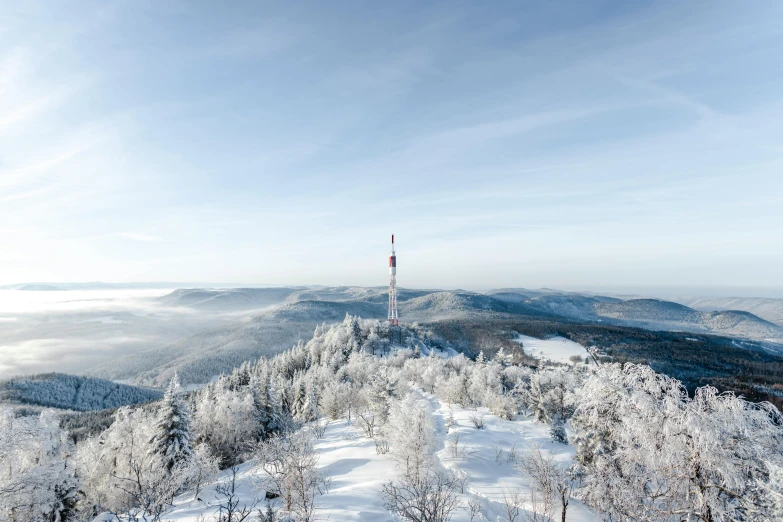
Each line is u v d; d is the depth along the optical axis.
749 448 15.38
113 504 34.91
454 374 83.25
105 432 47.66
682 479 16.47
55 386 190.00
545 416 60.28
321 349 141.62
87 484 38.31
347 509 22.06
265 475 29.14
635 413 17.94
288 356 136.62
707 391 16.91
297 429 59.84
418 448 31.69
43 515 27.22
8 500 24.58
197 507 24.77
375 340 151.50
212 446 53.62
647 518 16.33
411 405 37.47
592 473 20.14
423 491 19.88
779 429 15.34
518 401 72.62
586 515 24.95
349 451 43.69
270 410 58.59
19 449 26.84
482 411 71.75
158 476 26.72
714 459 15.45
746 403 16.23
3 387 175.88
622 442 18.67
